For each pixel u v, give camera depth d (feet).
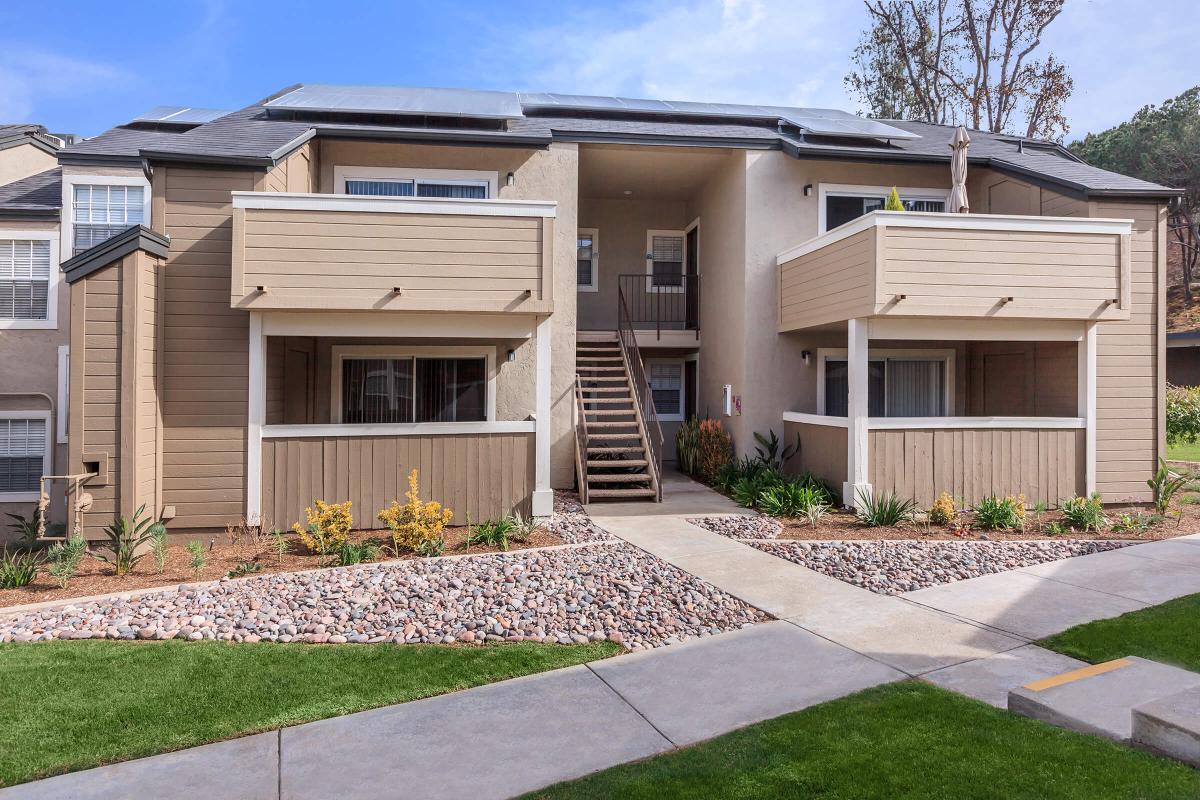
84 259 26.13
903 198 43.47
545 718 13.35
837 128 43.80
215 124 36.58
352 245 29.04
